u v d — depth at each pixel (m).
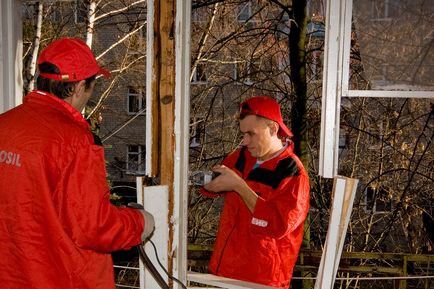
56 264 1.80
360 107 9.04
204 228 9.31
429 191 9.15
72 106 1.92
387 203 9.84
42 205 1.75
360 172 9.73
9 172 1.76
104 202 1.79
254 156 2.65
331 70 2.23
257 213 2.38
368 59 2.33
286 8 7.38
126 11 9.73
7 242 1.80
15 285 1.81
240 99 9.52
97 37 11.42
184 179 2.20
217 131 9.88
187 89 2.18
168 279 2.20
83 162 1.76
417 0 2.25
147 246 2.19
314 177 8.59
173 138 2.16
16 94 2.78
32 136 1.76
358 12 2.28
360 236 10.03
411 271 8.05
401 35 2.29
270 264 2.53
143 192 2.17
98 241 1.77
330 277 2.17
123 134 14.91
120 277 6.95
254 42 9.10
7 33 2.73
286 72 7.99
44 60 1.87
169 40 2.12
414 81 2.31
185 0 2.13
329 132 2.24
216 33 9.45
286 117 8.52
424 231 8.83
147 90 2.16
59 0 2.83
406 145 8.95
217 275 2.62
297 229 2.57
